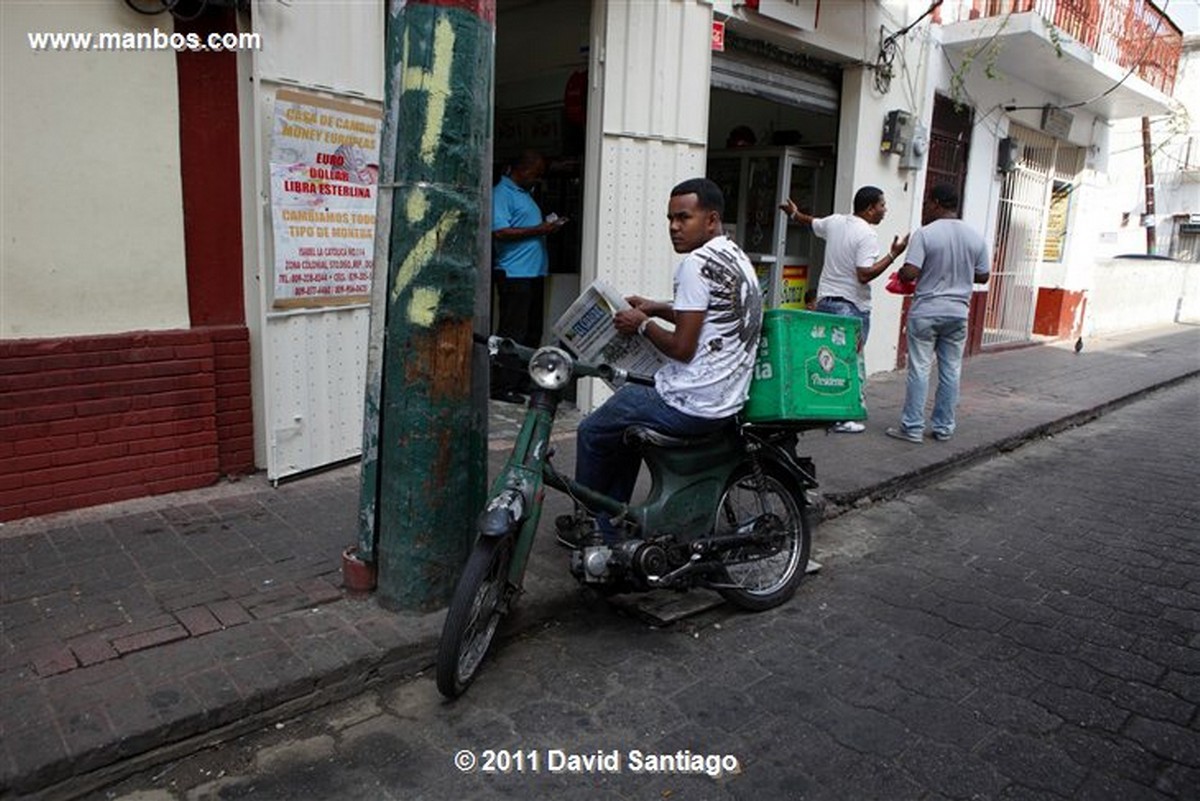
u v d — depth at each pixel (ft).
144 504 14.75
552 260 26.37
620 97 20.51
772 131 31.58
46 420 13.70
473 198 10.85
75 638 10.44
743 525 12.88
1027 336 44.06
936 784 9.11
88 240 13.78
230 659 10.18
